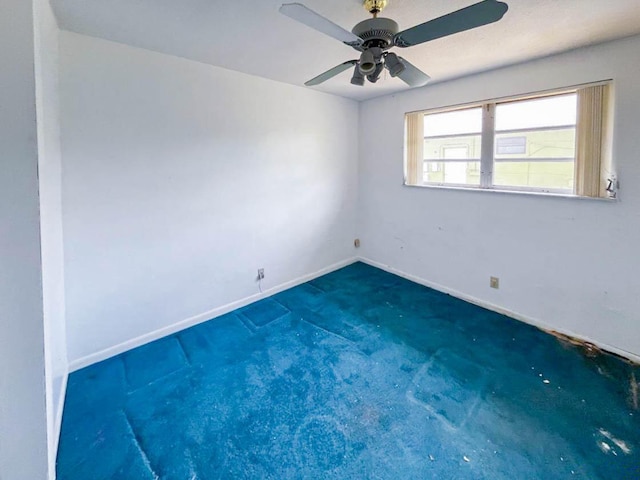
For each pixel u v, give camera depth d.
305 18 1.38
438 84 3.25
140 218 2.51
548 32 2.03
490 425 1.74
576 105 2.40
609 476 1.44
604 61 2.21
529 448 1.60
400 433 1.71
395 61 1.72
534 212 2.71
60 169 2.10
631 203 2.19
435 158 3.53
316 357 2.39
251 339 2.66
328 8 1.73
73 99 2.12
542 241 2.69
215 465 1.54
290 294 3.53
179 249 2.76
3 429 1.27
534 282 2.77
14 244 1.23
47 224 1.52
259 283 3.39
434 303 3.25
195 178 2.78
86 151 2.21
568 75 2.38
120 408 1.92
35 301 1.27
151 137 2.49
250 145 3.12
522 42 2.18
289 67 2.78
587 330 2.49
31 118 1.22
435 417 1.81
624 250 2.26
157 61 2.45
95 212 2.30
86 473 1.50
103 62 2.21
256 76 3.07
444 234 3.44
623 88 2.15
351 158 4.19
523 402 1.90
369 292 3.55
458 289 3.38
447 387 2.05
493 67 2.72
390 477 1.47
